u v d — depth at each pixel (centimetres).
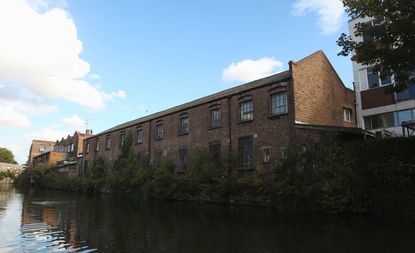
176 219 1425
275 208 1633
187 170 2500
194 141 2631
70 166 5225
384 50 1343
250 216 1438
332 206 1377
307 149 1617
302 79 2031
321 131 1809
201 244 938
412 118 2175
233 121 2294
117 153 3812
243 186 1895
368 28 1388
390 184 1312
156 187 2505
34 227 1273
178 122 2861
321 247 873
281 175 1655
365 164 1423
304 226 1165
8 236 1097
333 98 2277
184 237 1038
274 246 895
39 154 8400
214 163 2364
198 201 2161
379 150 1392
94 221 1412
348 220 1258
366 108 2403
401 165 1295
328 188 1380
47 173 5672
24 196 3177
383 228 1091
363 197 1369
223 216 1470
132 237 1054
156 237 1047
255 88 2169
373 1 1317
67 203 2322
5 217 1569
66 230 1199
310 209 1470
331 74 2311
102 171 3925
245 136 2178
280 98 2028
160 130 3138
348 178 1409
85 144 4744
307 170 1532
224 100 2398
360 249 845
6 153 12000
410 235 980
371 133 2016
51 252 879
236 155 2223
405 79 1387
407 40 1272
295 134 1877
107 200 2567
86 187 3834
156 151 3089
